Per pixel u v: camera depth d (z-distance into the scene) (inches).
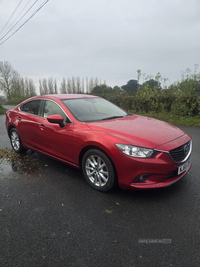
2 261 74.4
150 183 106.0
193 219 95.3
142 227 90.8
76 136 128.6
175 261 72.5
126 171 106.6
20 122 182.9
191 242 81.3
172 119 381.1
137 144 105.5
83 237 85.4
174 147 108.3
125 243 81.6
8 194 122.3
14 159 183.8
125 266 70.9
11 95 2410.2
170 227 90.4
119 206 107.2
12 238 85.9
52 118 132.5
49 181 138.6
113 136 112.3
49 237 85.9
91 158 124.8
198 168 152.4
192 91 401.4
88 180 128.6
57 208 106.8
